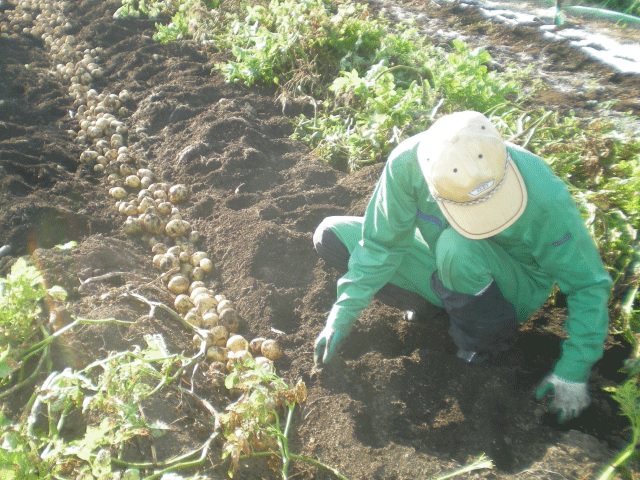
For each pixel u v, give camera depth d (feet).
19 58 9.27
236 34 9.51
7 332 4.48
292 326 5.43
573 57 9.31
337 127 7.54
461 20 10.55
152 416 4.35
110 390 4.04
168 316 5.37
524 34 9.98
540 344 5.16
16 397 4.45
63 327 4.83
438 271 4.61
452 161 3.76
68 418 4.28
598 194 5.56
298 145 7.61
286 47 8.59
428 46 9.26
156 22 10.07
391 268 4.64
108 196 6.81
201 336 5.03
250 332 5.34
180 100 8.22
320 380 4.86
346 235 5.22
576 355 4.19
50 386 4.11
